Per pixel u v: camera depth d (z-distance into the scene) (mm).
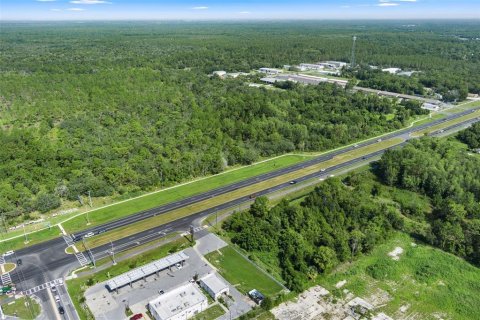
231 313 100500
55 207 150375
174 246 128500
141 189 166500
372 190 169750
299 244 122375
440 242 131125
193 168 179375
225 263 120688
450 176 167625
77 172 166875
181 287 105500
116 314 99125
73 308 101438
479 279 115562
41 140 195875
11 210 142375
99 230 137500
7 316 98625
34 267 117812
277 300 103688
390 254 127188
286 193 166500
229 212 150375
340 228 132875
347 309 103062
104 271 116062
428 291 110625
